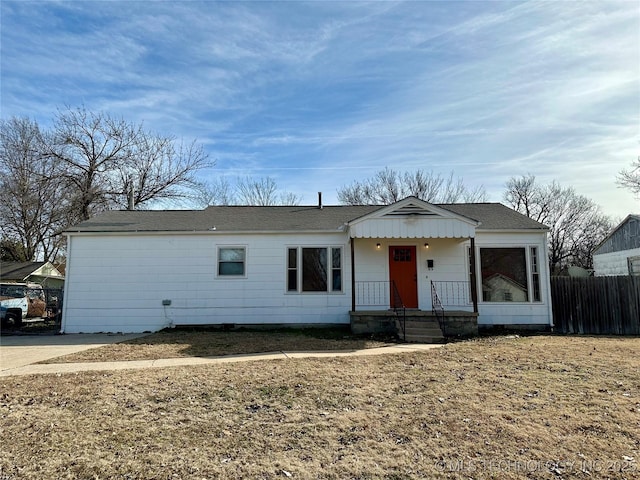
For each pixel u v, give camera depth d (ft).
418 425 14.58
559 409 15.98
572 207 121.49
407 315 39.34
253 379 20.53
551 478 10.87
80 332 43.93
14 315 50.62
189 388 19.04
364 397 17.78
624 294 42.98
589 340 34.63
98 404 16.87
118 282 44.78
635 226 62.75
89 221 49.01
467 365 23.79
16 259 94.89
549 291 43.70
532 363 24.00
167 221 48.60
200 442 13.21
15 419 15.14
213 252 45.27
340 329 43.04
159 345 32.81
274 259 45.21
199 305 44.57
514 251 44.68
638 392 18.02
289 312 44.50
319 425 14.64
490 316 43.55
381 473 11.19
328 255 45.29
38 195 93.04
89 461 11.84
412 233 40.42
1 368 24.17
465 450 12.57
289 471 11.26
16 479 10.78
